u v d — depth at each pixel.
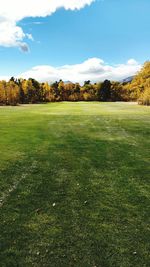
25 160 14.06
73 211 8.63
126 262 6.28
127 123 29.50
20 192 9.98
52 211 8.62
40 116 37.84
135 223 7.96
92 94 129.88
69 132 23.41
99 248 6.76
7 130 23.86
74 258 6.40
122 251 6.66
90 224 7.86
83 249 6.72
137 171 12.45
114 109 56.22
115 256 6.48
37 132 23.06
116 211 8.66
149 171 12.45
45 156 14.92
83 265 6.18
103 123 29.78
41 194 9.85
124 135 22.00
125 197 9.69
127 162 13.85
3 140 19.12
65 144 18.16
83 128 26.00
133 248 6.79
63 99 129.12
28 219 8.10
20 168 12.72
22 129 24.66
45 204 9.08
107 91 128.50
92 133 23.00
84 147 17.31
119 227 7.73
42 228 7.62
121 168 12.88
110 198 9.60
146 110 51.53
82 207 8.90
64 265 6.18
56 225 7.79
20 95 103.56
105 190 10.27
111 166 13.18
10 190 10.14
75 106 71.81
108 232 7.46
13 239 7.09
